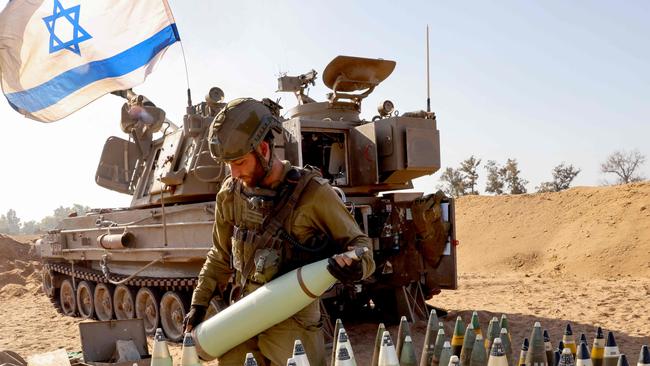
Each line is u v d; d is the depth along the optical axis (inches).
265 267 140.9
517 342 346.9
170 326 432.1
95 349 300.7
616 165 1974.7
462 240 1061.8
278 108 149.7
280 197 143.7
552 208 1050.7
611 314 443.2
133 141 513.3
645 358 126.1
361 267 130.8
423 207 387.5
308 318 145.4
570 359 134.2
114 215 491.2
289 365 119.6
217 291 165.8
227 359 148.3
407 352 160.7
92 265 539.8
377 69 430.9
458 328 187.9
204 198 420.2
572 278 757.9
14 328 513.3
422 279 418.3
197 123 392.8
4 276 905.5
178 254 398.9
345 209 144.2
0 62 400.8
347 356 137.6
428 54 414.3
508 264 920.3
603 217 934.4
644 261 781.3
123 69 412.2
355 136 409.1
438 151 400.8
